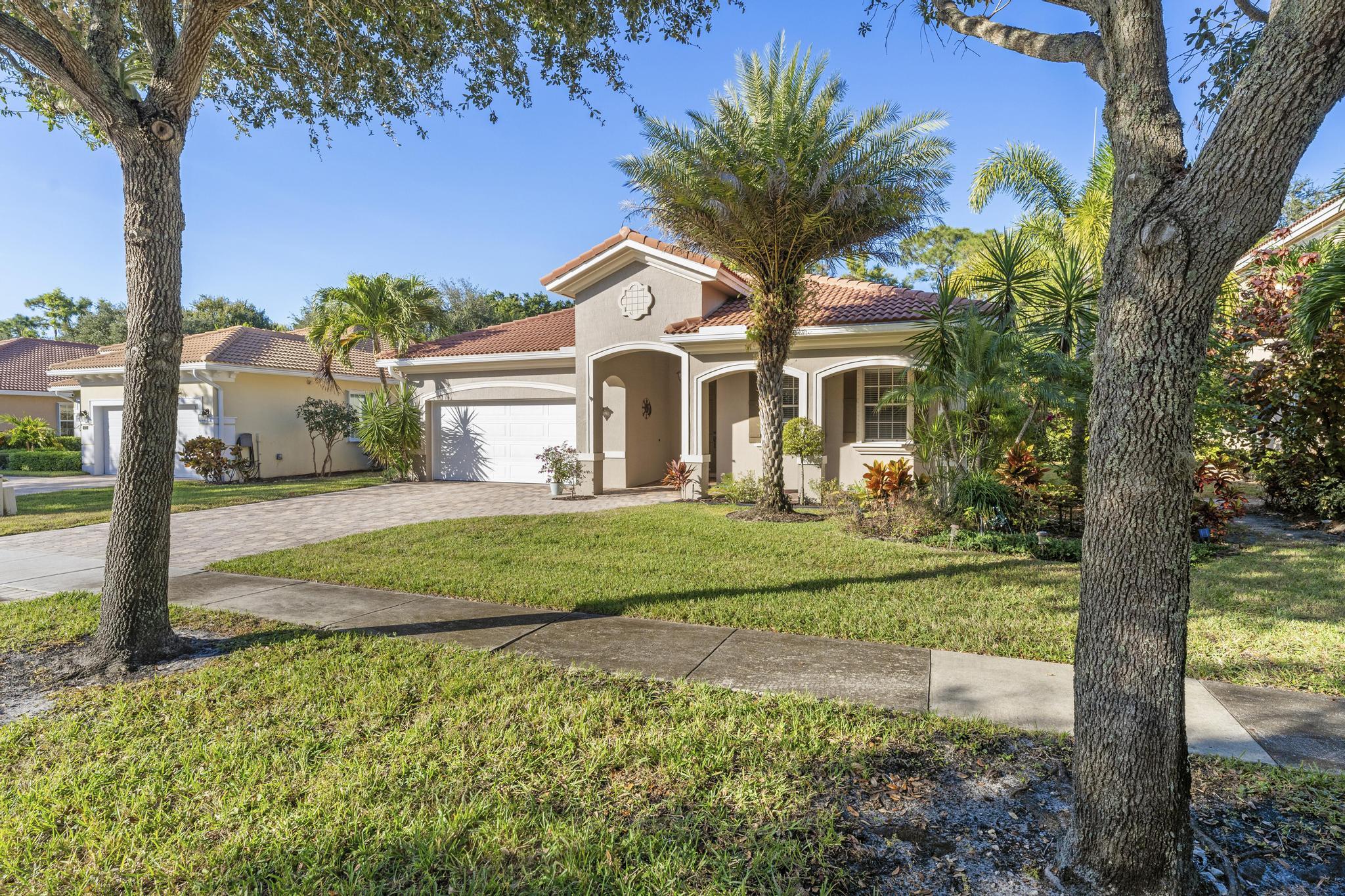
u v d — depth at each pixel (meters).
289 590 7.45
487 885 2.71
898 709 4.29
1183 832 2.60
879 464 12.41
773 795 3.32
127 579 5.14
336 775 3.50
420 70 8.30
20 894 2.75
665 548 9.49
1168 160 2.59
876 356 13.61
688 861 2.84
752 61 11.37
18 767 3.68
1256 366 11.55
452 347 19.88
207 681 4.75
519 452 19.44
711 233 11.95
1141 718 2.57
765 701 4.36
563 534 10.45
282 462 22.20
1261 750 3.78
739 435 16.08
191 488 18.06
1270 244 13.71
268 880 2.80
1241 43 5.08
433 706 4.33
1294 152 2.32
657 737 3.88
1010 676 4.86
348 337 22.06
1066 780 3.46
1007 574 7.82
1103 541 2.66
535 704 4.32
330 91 8.48
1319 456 10.68
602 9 7.60
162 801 3.34
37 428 25.98
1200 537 9.12
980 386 9.97
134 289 5.14
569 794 3.34
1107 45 2.80
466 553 9.23
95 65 4.90
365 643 5.52
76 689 4.71
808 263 12.28
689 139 11.42
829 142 11.37
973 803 3.28
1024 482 10.59
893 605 6.62
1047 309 11.72
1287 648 5.34
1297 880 2.75
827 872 2.80
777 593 7.06
